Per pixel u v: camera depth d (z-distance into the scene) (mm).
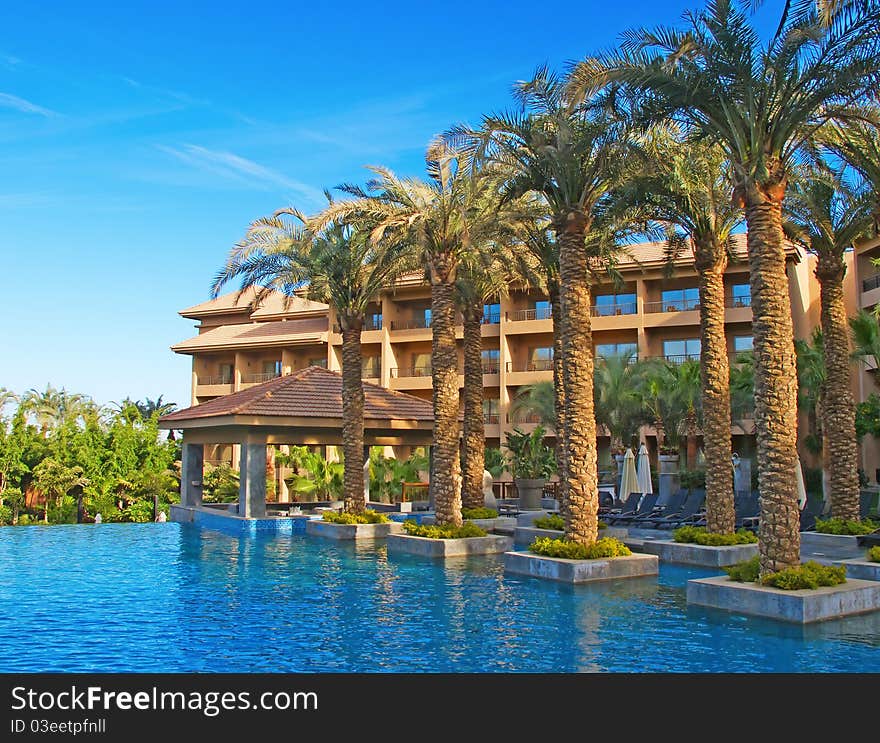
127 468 37531
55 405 59125
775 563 11453
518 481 29438
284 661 8688
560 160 14867
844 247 19703
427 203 19453
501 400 46125
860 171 16609
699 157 16406
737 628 10180
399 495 35938
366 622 10711
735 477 28828
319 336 49344
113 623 10773
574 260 15516
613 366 37219
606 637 9719
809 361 30906
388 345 48719
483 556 17875
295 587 13750
